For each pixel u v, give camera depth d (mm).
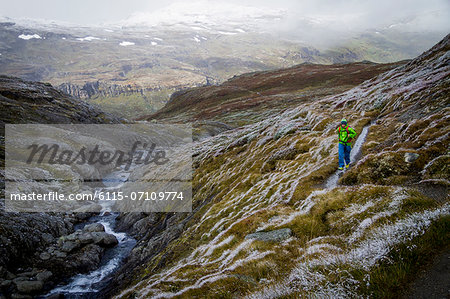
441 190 11664
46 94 103000
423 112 24438
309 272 8648
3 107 76875
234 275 11688
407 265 6941
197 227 24312
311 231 13109
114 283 23234
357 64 181500
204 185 37969
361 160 18469
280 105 118688
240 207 23219
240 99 154125
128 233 35719
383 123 28031
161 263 21594
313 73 173375
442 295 5719
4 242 24578
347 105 44531
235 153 44375
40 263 25578
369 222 10836
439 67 37406
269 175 28172
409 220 8797
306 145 31750
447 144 15703
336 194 15484
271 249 12758
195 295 11773
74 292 22922
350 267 7926
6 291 21266
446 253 6949
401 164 16109
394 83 42625
